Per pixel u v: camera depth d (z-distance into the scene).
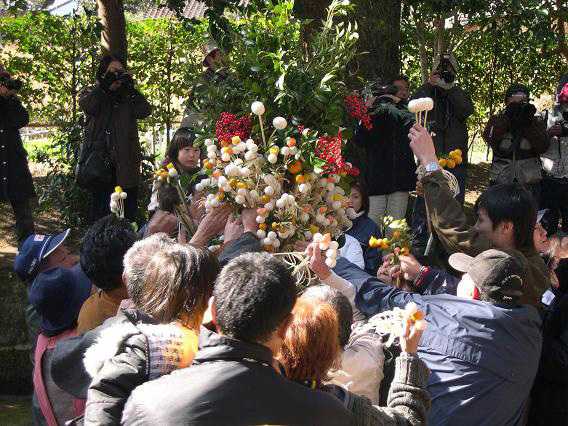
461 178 6.81
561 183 6.90
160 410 1.81
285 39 3.23
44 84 8.59
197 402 1.80
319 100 3.08
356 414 2.03
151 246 2.43
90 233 2.79
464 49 9.31
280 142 3.11
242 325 1.86
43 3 9.12
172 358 2.11
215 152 3.14
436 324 2.70
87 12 7.23
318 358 2.07
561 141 6.92
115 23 7.27
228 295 1.88
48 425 2.74
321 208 3.11
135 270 2.36
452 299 2.74
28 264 3.12
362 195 4.42
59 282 2.81
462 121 6.80
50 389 2.73
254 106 2.98
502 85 9.52
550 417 3.04
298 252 2.96
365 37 6.31
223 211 3.17
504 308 2.69
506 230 3.03
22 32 8.34
